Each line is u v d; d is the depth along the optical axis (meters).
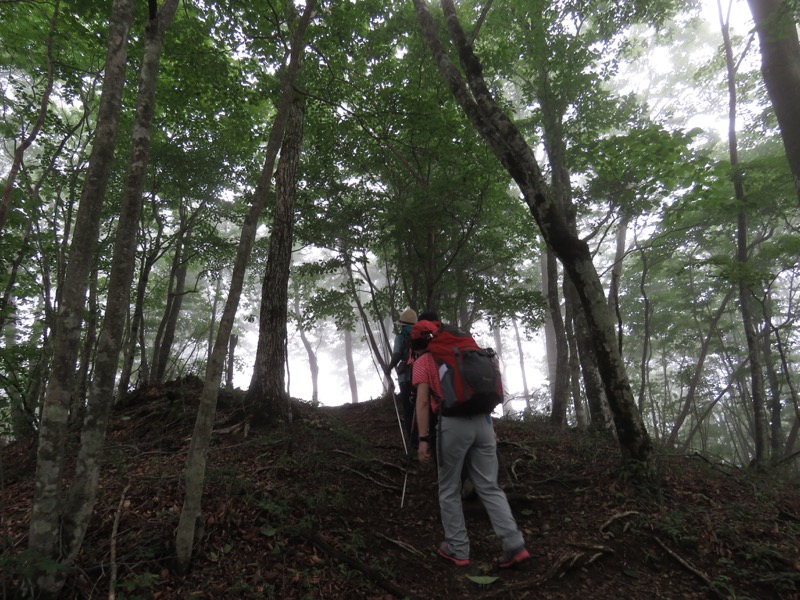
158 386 6.98
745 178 8.05
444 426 3.19
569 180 8.79
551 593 2.91
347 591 2.77
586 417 12.36
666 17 9.12
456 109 8.07
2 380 5.02
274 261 6.29
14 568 2.18
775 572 3.02
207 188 9.77
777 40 6.47
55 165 7.68
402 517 3.85
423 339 3.82
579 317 8.30
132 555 2.71
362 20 7.88
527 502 4.01
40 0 6.39
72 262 2.42
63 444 2.37
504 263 10.73
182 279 13.46
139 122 2.84
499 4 8.82
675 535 3.38
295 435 5.31
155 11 3.05
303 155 10.28
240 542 3.02
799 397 16.23
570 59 8.45
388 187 9.93
